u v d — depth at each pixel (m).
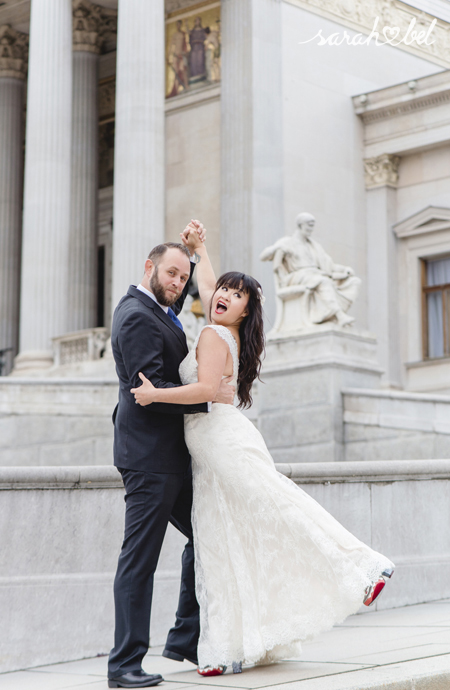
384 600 7.95
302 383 16.80
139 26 25.86
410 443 16.12
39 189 26.73
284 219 26.77
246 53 26.98
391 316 28.69
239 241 26.17
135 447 5.24
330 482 7.96
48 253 26.47
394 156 29.11
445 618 7.05
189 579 5.57
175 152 29.52
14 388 19.22
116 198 25.50
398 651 5.49
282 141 27.14
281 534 5.20
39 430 19.16
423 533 8.45
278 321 17.58
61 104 27.33
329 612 5.10
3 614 6.50
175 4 29.88
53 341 26.19
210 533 5.32
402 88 28.05
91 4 32.81
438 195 28.41
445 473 8.66
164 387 5.15
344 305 17.47
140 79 25.66
